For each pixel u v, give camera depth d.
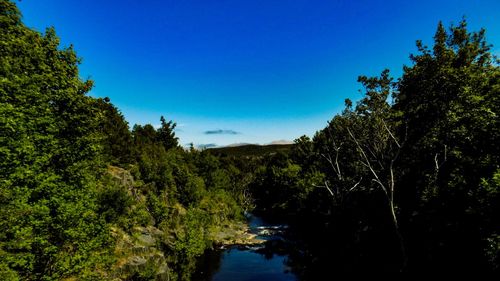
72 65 19.19
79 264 15.32
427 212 24.19
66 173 16.95
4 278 11.73
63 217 15.14
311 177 60.88
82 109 18.88
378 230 31.19
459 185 20.06
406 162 31.58
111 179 31.12
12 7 15.88
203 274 32.16
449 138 24.84
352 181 40.69
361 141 32.44
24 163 13.18
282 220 74.75
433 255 22.12
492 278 16.23
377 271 26.88
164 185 44.62
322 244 40.00
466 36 24.86
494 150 18.78
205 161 73.81
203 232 42.22
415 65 26.47
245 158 158.12
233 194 86.50
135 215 29.86
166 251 29.27
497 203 15.56
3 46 14.84
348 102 32.16
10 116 12.45
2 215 12.45
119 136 42.03
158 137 77.50
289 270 33.75
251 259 38.12
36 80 15.52
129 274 21.83
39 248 14.55
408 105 27.95
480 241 17.41
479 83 22.95
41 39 17.70
